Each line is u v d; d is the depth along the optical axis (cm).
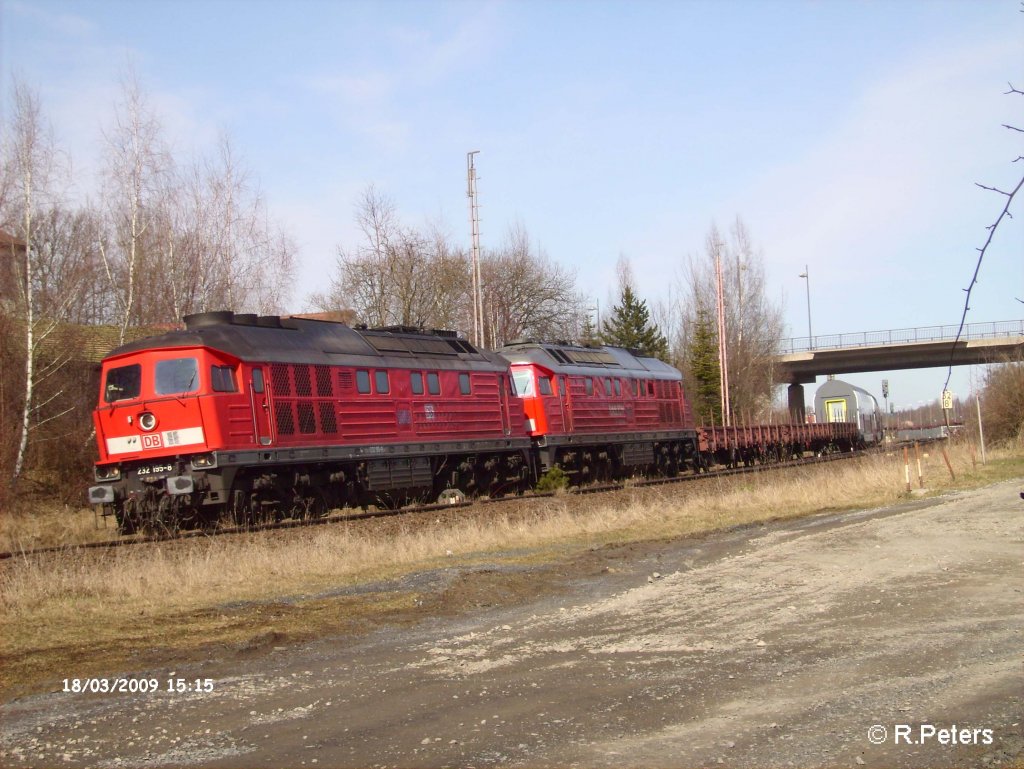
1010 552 1548
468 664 959
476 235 5200
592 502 2783
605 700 815
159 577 1515
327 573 1636
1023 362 5091
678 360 8200
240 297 4378
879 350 7606
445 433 2909
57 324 3522
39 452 3406
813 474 3519
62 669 988
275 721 789
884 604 1182
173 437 2205
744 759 672
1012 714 753
